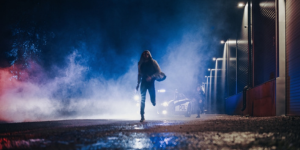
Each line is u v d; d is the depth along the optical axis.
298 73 9.45
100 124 7.15
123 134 4.67
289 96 10.38
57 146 3.49
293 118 7.96
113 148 3.34
